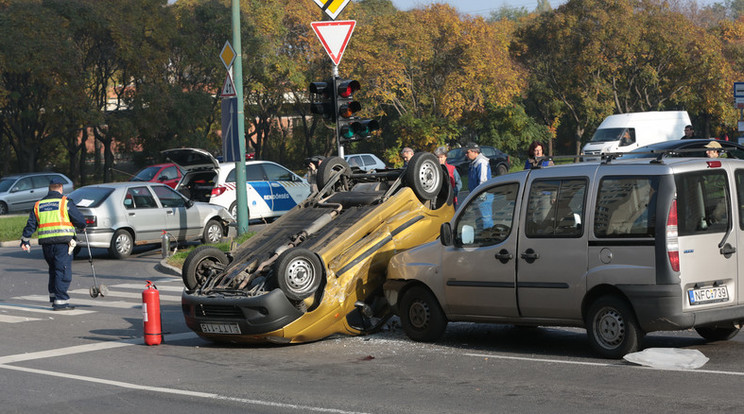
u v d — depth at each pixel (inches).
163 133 3189.0
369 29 3134.8
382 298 593.3
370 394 410.3
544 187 504.4
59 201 758.5
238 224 1161.4
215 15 3326.8
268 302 536.4
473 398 393.4
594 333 479.8
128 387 446.3
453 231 544.7
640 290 455.2
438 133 3088.1
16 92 2728.8
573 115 3838.6
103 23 2834.6
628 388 400.2
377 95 3090.6
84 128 3253.0
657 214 453.7
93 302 803.4
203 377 467.8
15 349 573.9
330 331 564.1
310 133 4042.8
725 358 465.1
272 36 3508.9
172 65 3336.6
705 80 3555.6
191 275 586.2
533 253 501.4
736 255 473.1
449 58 3122.5
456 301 539.8
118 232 1169.4
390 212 609.3
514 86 3176.7
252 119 3885.3
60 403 413.7
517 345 539.5
